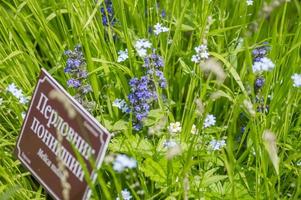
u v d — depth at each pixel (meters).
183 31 0.97
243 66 0.86
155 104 0.84
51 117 0.73
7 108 0.87
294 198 0.72
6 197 0.69
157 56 0.81
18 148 0.77
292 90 0.83
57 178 0.71
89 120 0.68
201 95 0.80
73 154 0.69
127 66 0.91
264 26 0.94
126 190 0.73
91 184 0.64
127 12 0.95
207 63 0.66
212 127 0.82
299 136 0.85
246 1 0.92
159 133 0.78
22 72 0.88
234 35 0.94
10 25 0.91
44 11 0.98
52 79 0.73
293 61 0.84
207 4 0.88
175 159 0.77
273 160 0.66
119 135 0.82
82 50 0.84
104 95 0.87
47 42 0.96
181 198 0.75
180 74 0.90
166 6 0.93
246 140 0.85
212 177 0.75
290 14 0.99
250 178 0.80
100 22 0.90
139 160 0.77
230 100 0.83
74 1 0.90
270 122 0.82
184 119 0.85
